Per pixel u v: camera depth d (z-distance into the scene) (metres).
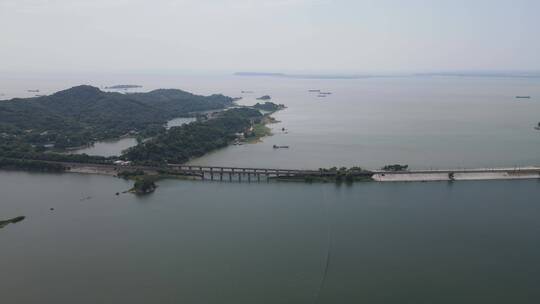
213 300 125.94
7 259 152.12
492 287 131.62
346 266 143.12
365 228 171.88
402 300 124.81
